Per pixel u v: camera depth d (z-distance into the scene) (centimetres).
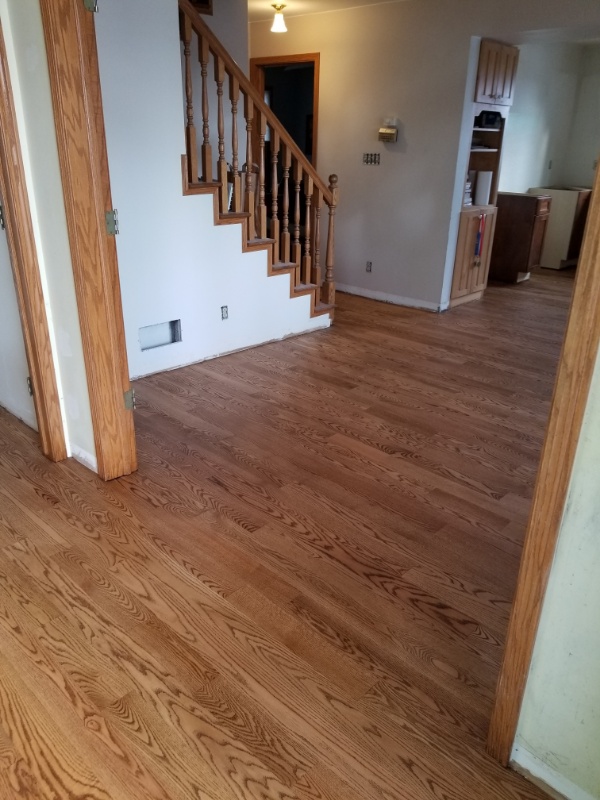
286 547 216
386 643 176
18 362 283
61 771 137
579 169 752
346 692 159
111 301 230
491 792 136
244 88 367
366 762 141
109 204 221
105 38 297
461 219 517
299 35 560
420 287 542
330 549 215
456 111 477
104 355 234
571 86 713
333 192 452
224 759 141
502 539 224
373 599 193
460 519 236
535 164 710
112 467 252
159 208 345
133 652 169
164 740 145
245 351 423
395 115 513
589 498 111
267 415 322
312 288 460
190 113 352
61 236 221
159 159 336
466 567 209
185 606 187
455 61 466
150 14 311
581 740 127
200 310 388
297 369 392
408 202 528
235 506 239
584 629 119
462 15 453
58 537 217
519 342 459
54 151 208
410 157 514
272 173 409
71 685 159
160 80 324
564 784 133
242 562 207
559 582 119
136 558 207
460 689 162
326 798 133
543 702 130
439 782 138
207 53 344
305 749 144
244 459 276
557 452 112
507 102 518
